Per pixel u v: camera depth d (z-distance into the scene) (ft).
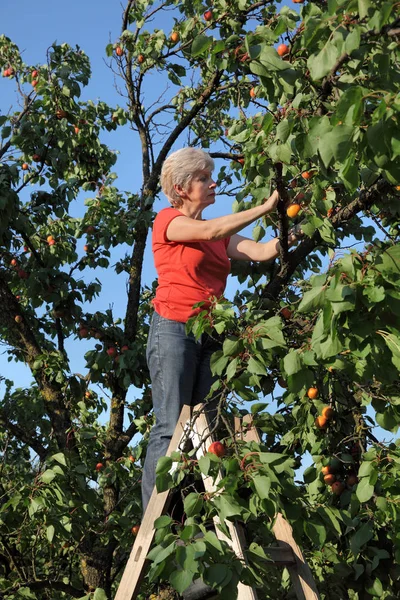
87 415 30.81
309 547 18.15
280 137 12.05
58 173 32.35
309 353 11.44
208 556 10.18
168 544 10.54
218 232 13.42
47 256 31.27
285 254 16.02
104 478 27.20
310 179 14.78
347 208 15.38
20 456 35.91
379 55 10.30
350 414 17.79
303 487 18.44
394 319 10.21
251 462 11.04
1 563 27.32
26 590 23.26
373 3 9.94
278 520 13.38
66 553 28.71
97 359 29.48
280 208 14.25
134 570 12.71
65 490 22.06
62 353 31.09
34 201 31.73
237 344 11.94
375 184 14.70
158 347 14.02
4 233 29.96
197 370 14.25
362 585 15.70
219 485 10.64
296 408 17.06
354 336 10.47
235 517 10.71
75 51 32.96
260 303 15.74
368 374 11.09
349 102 8.94
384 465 13.92
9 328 30.25
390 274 10.19
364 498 12.69
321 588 16.20
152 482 13.47
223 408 12.53
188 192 14.61
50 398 29.53
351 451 17.51
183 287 14.06
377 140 9.00
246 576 10.59
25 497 20.61
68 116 31.65
